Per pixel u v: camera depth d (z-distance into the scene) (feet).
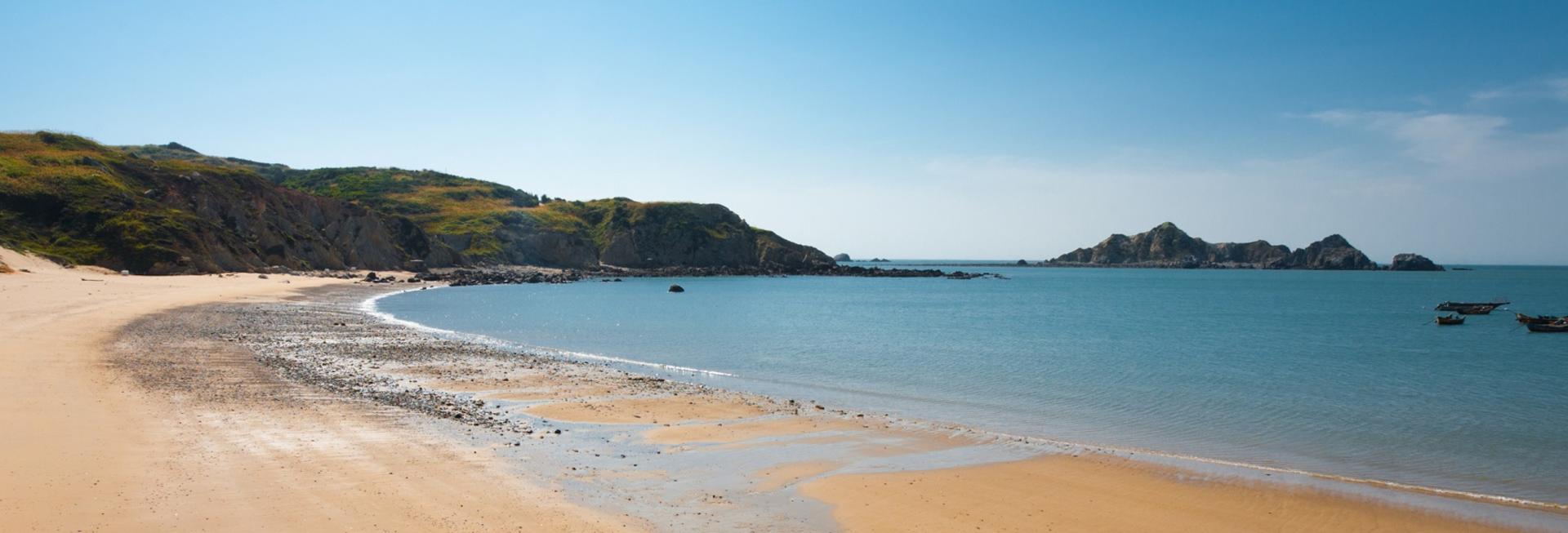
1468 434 66.39
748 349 124.88
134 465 41.42
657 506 41.47
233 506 36.40
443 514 37.19
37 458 41.09
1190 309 265.95
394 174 642.22
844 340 143.74
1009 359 116.37
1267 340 153.28
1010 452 56.95
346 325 140.97
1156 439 63.52
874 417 69.36
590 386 81.41
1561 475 53.57
